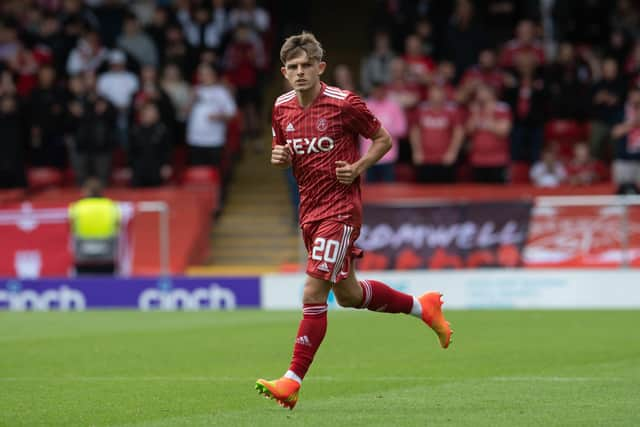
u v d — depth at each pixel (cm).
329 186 2345
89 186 5684
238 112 7238
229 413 2298
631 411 2256
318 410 2316
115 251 5656
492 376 2812
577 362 3077
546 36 7438
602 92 6500
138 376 2914
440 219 5503
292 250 6391
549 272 5191
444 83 6544
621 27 7381
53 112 6619
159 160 6412
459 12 7069
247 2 7331
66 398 2547
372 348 3478
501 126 6250
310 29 8650
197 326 4350
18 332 4175
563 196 5988
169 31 7081
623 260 5222
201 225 6119
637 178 6044
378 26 7319
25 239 5753
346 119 2328
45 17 7325
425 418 2198
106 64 6894
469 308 5191
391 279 5369
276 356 3319
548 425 2105
